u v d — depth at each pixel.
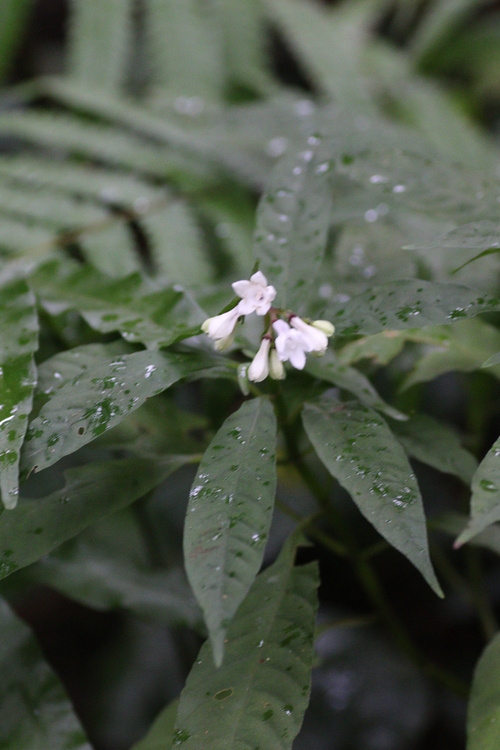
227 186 1.11
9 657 0.78
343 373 0.76
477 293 0.73
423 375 0.79
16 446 0.71
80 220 0.98
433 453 0.77
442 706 1.19
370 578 0.83
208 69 1.32
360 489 0.71
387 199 0.85
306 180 0.78
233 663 0.73
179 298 0.78
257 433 0.72
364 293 0.74
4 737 0.76
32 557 0.74
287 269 0.77
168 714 0.78
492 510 0.69
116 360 0.74
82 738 0.77
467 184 0.79
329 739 1.12
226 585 0.69
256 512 0.70
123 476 0.76
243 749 0.71
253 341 0.78
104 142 1.12
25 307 0.76
